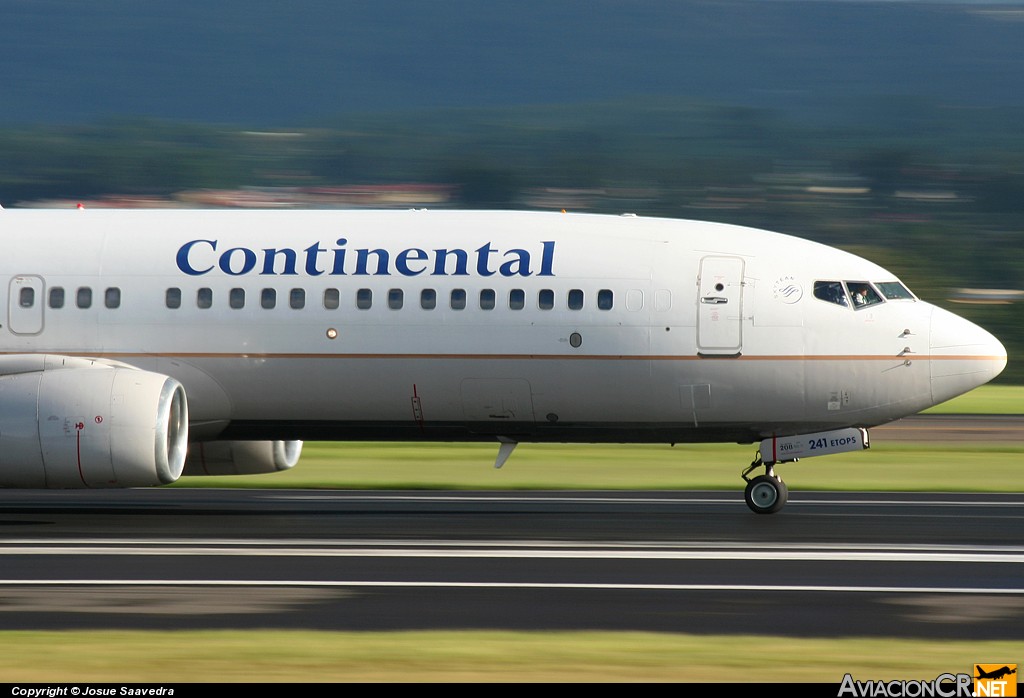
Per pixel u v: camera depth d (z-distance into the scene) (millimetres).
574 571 51219
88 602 45062
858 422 68625
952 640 40281
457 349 67625
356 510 70875
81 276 69750
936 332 67625
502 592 47031
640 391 67625
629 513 69625
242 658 37375
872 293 68438
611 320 67188
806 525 64688
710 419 68312
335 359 68125
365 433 70562
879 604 45375
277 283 68750
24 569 51344
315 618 42750
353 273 68625
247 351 68500
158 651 38125
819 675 36344
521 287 67750
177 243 70250
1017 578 50250
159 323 68875
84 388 63906
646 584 48625
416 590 47344
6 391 64125
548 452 106250
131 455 63344
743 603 45406
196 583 48469
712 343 67125
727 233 70000
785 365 67125
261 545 57469
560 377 67500
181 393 66812
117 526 63844
